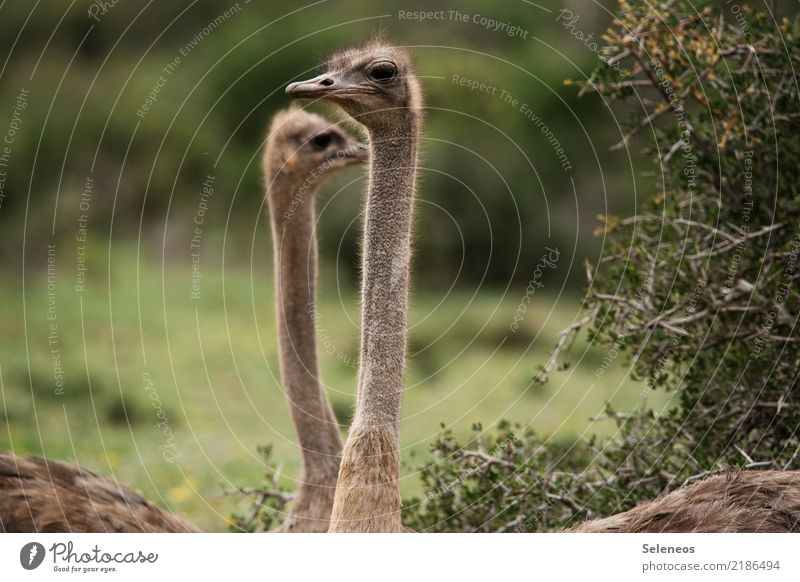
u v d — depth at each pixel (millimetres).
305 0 85750
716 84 27109
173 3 95438
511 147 71500
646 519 22656
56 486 24375
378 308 21547
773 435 26359
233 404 48844
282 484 35562
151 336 61188
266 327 65812
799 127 27359
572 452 29891
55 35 95000
